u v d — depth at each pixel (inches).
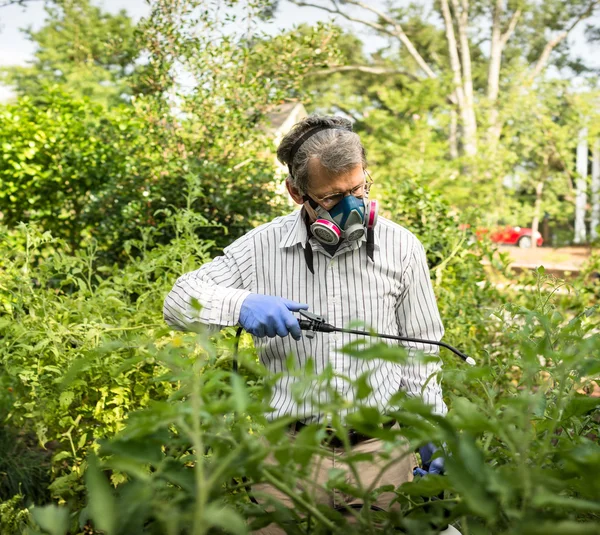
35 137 296.7
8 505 88.5
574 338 55.1
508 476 36.2
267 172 280.8
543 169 748.6
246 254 93.9
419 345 93.7
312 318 85.7
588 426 76.3
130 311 140.2
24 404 114.9
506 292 189.3
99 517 32.8
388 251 91.2
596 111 698.2
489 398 54.9
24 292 138.2
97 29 1026.1
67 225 298.0
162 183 264.4
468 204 649.0
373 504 81.4
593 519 45.8
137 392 120.1
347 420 39.9
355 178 86.5
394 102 723.4
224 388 43.0
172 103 302.8
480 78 1075.9
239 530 32.2
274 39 315.3
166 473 39.7
